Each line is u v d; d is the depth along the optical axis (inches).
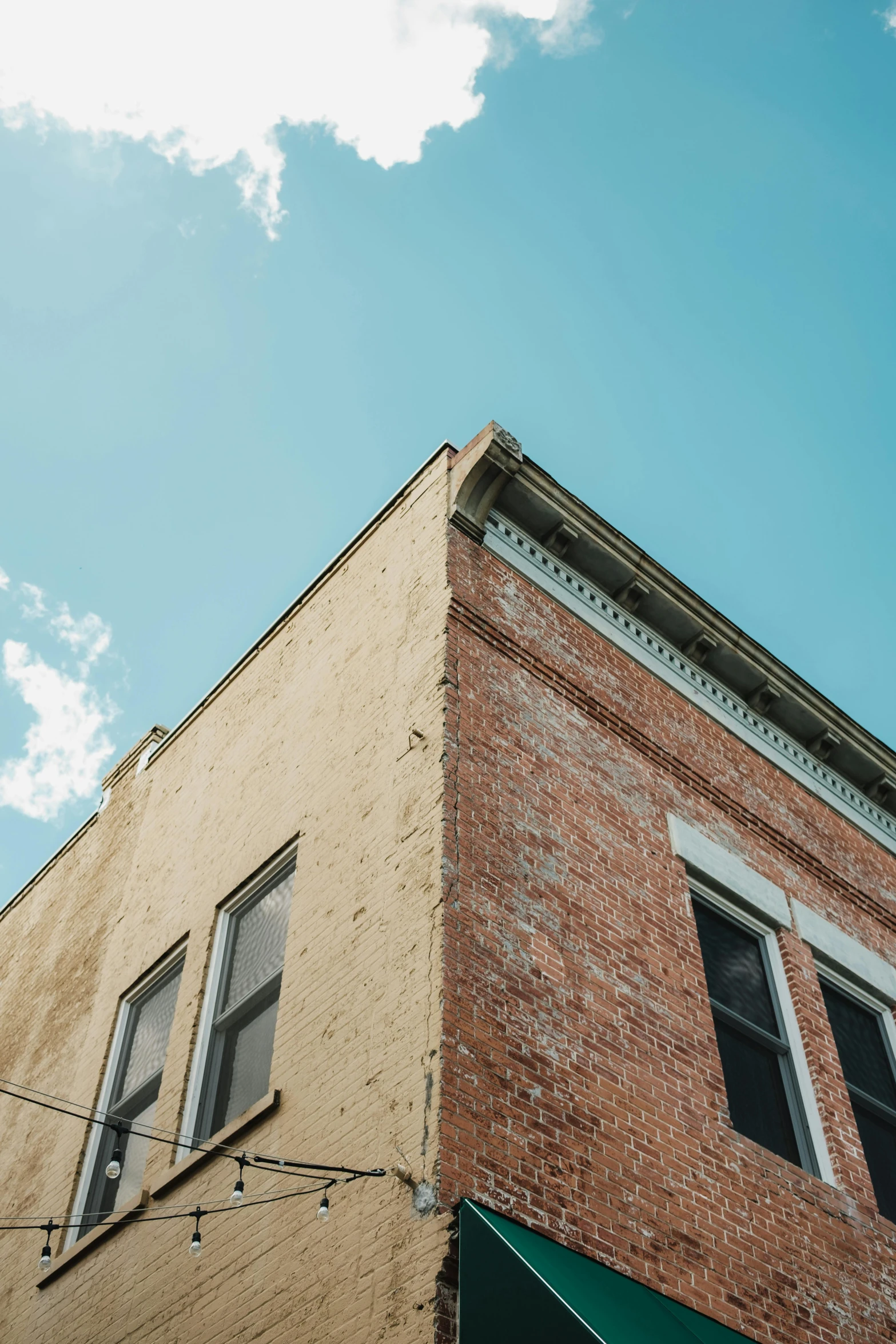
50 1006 518.3
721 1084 356.5
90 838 584.7
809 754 531.2
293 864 409.4
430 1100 282.5
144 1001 454.9
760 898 434.3
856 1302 339.9
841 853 500.4
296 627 495.2
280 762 446.6
